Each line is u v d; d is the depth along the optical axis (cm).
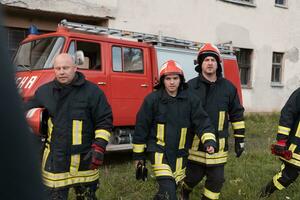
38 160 56
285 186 480
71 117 324
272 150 466
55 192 318
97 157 322
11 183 53
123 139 733
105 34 777
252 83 1606
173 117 369
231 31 1505
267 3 1625
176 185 371
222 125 414
